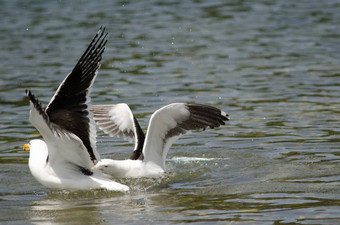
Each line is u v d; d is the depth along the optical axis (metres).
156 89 17.98
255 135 13.51
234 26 28.48
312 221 8.17
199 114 11.41
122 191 10.15
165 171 11.36
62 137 9.71
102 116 13.23
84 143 9.98
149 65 21.42
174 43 25.03
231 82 18.64
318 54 22.34
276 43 24.64
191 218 8.52
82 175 10.32
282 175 10.70
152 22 29.75
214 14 31.69
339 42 24.34
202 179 10.83
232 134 13.69
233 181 10.52
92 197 9.98
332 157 11.70
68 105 9.68
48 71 20.39
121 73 20.28
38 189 10.48
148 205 9.33
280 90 17.44
